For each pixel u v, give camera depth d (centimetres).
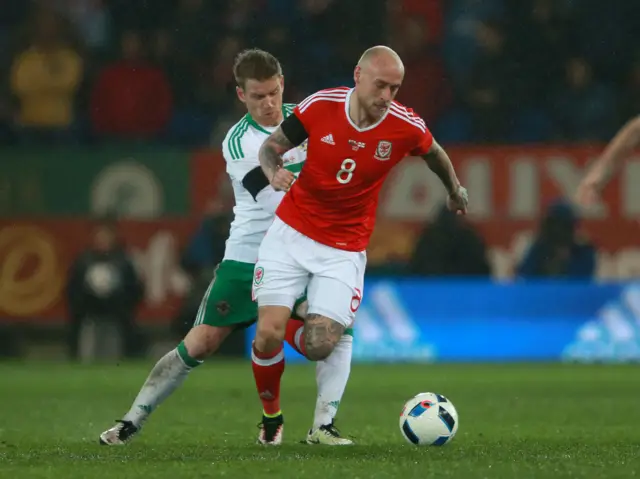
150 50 6838
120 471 1739
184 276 5972
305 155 2300
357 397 3791
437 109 6931
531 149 6150
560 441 2316
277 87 2253
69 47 6894
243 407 3347
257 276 2202
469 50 7019
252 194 2248
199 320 2305
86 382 4497
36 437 2522
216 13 6906
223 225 5791
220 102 6775
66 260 6022
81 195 6056
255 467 1770
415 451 2042
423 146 2181
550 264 5859
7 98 6819
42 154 6044
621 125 6925
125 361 5759
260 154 2156
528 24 7088
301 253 2177
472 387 4228
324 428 2247
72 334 5812
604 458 1888
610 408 3353
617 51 7112
